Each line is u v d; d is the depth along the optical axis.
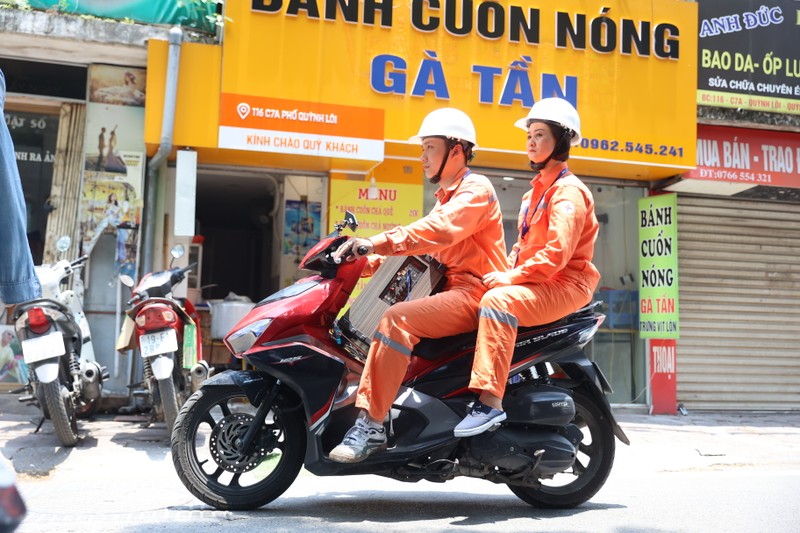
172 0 7.70
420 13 8.07
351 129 7.74
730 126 9.28
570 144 4.18
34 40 7.43
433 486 4.92
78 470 5.17
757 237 9.99
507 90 8.28
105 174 7.74
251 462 3.88
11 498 1.16
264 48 7.63
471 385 3.71
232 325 7.43
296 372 3.74
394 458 3.72
